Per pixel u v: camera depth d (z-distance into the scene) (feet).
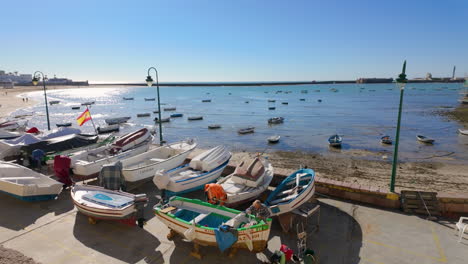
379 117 169.68
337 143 92.84
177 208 29.14
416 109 209.36
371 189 34.76
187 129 136.77
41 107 253.85
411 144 96.37
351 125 140.15
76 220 30.99
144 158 48.24
